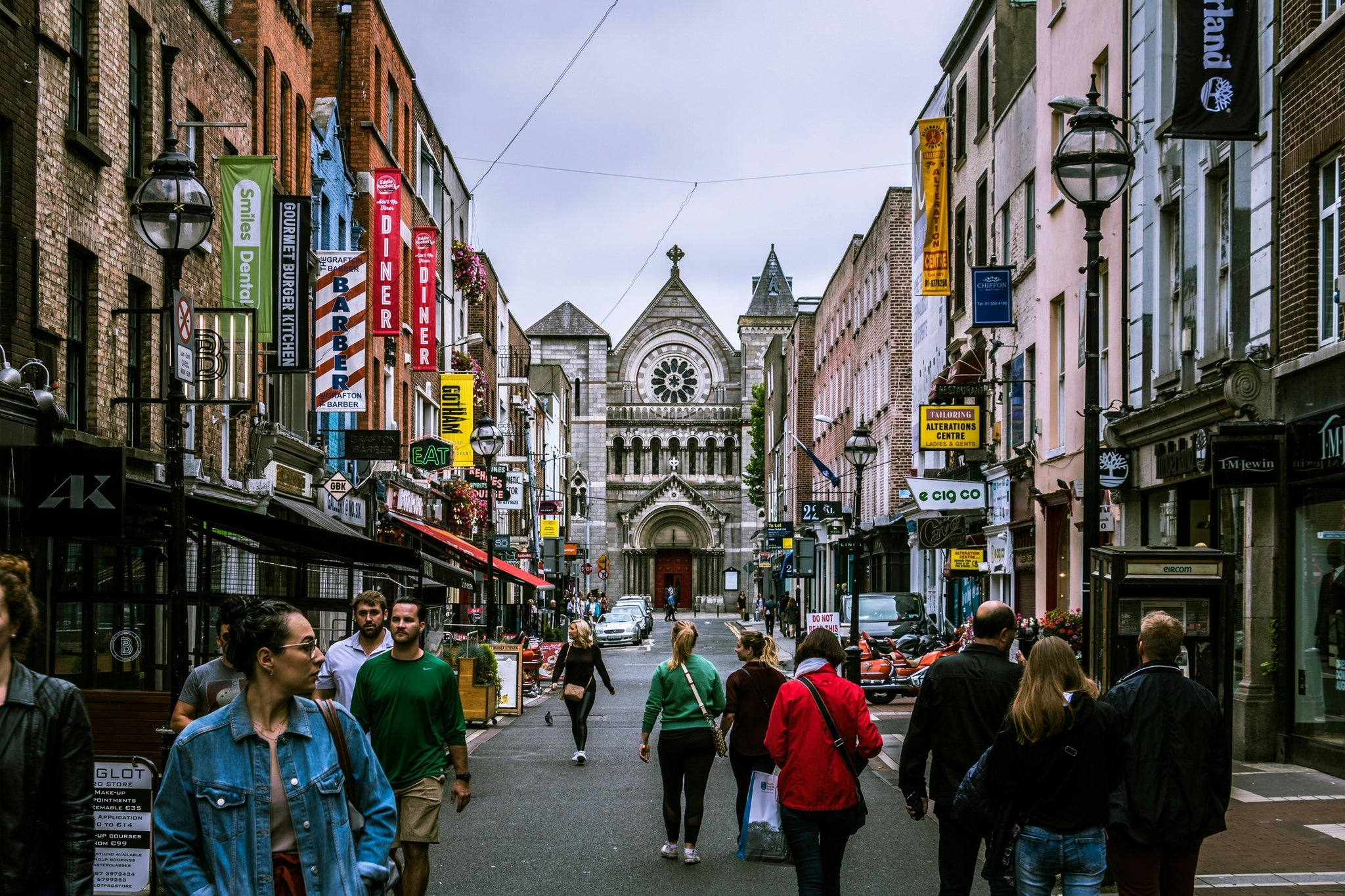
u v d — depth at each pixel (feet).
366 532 94.12
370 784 16.22
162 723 32.81
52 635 39.73
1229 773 22.53
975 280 88.33
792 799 25.80
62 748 15.89
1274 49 50.80
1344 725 44.73
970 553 96.43
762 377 319.47
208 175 65.05
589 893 30.83
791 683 26.35
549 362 316.19
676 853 35.04
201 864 15.17
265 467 69.51
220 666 26.86
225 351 64.95
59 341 47.70
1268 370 49.70
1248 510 50.16
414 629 26.14
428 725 25.96
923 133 108.27
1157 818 21.99
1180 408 55.26
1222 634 34.63
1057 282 79.15
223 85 68.13
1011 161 92.53
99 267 51.55
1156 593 34.58
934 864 33.88
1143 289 64.23
